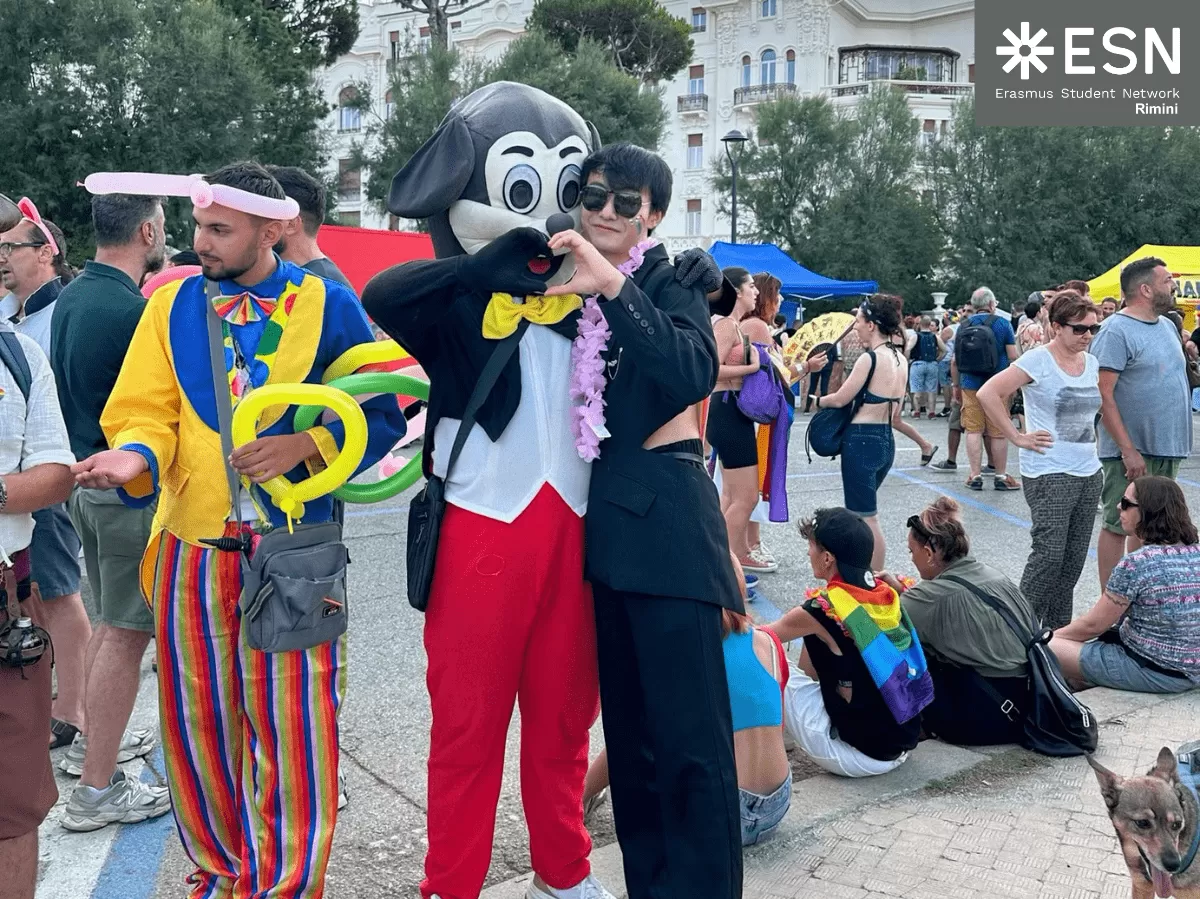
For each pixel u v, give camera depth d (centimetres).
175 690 248
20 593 229
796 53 4844
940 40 5456
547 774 254
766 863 305
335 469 238
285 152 3011
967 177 3800
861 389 584
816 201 3794
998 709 385
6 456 221
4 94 2405
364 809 342
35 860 220
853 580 360
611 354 235
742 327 571
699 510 234
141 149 2448
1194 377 826
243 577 235
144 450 233
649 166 235
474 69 3334
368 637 515
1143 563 433
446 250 251
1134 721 407
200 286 246
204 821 254
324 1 3747
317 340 249
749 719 306
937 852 311
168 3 2552
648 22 4303
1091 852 311
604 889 275
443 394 243
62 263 484
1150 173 3678
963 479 1046
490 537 236
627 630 239
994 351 967
